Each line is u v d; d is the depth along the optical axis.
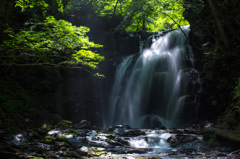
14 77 13.63
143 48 21.03
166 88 16.75
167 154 6.31
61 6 9.97
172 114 15.77
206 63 13.34
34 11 15.30
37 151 5.84
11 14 13.58
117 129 10.16
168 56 17.62
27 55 7.00
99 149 6.57
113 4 26.02
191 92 15.37
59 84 16.16
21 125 10.37
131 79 18.47
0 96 11.12
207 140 7.81
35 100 13.57
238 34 10.89
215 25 12.43
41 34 6.55
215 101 13.38
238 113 9.07
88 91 17.50
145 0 21.61
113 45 20.23
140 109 17.36
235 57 10.84
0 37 10.67
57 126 11.14
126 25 24.61
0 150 5.34
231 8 11.19
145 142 8.09
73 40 6.57
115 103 18.38
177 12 17.06
